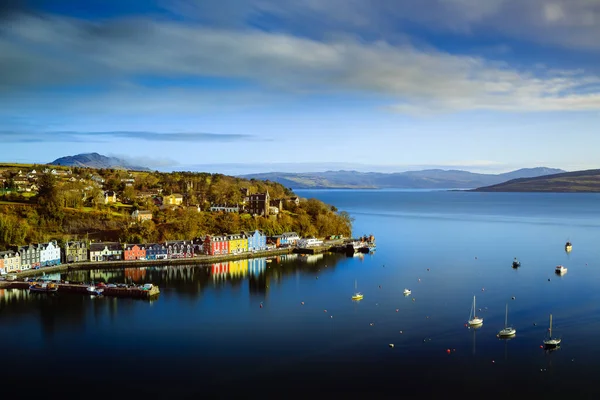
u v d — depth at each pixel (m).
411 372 122.06
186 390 113.94
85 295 192.25
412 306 175.50
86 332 149.62
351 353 133.25
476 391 112.50
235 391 113.25
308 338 144.12
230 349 136.50
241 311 170.00
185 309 172.38
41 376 121.12
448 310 170.38
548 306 174.75
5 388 115.25
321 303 179.50
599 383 115.75
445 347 137.12
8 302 182.38
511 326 153.50
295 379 118.69
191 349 136.62
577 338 143.00
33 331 150.50
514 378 118.69
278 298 186.88
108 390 114.25
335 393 111.94
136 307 175.25
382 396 110.75
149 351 135.50
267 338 144.50
